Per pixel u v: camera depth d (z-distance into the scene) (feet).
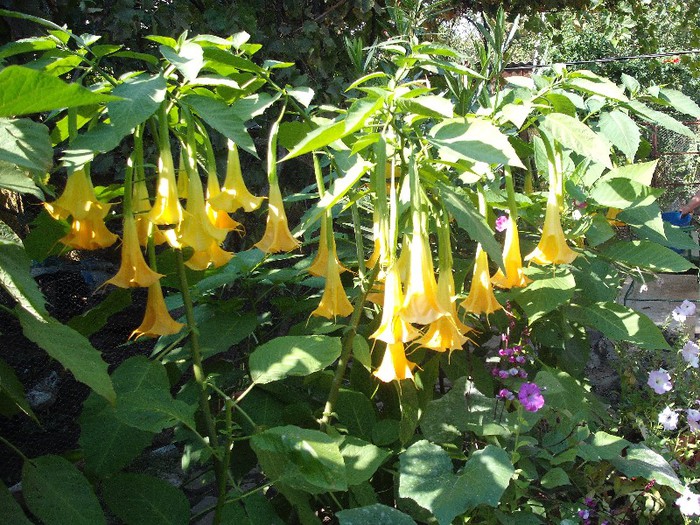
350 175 4.84
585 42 29.60
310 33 10.98
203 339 6.36
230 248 10.85
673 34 29.25
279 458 5.24
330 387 6.57
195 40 5.34
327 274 5.52
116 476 5.37
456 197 4.89
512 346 7.24
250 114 5.28
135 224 4.96
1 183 3.72
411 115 5.35
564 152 8.32
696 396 9.20
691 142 22.27
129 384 5.38
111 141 4.21
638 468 7.20
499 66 6.34
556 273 7.22
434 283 4.68
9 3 7.82
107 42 9.44
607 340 11.87
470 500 5.23
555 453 7.02
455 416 6.64
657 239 8.43
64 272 8.93
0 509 4.17
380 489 6.80
